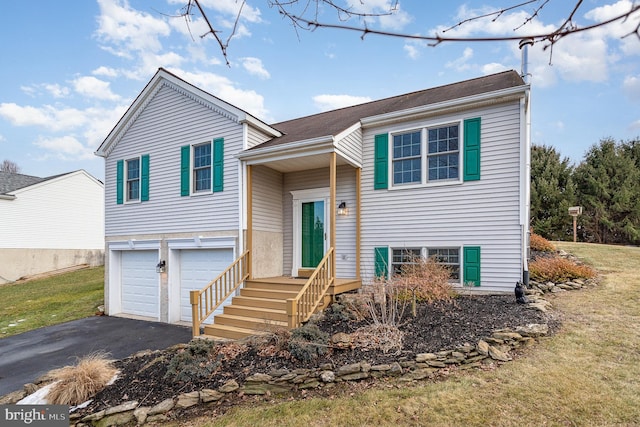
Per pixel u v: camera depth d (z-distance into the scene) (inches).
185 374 190.9
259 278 362.0
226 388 177.8
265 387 177.6
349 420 147.1
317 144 308.3
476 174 305.1
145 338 340.2
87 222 896.3
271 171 391.9
